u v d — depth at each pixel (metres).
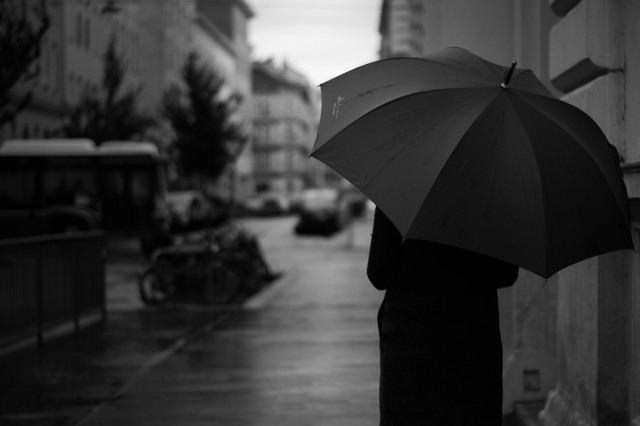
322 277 19.81
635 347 4.62
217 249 15.05
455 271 3.55
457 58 3.62
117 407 6.86
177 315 13.16
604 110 4.84
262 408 6.78
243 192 105.69
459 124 3.27
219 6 104.12
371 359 8.93
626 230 3.46
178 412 6.66
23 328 9.62
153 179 30.09
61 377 8.13
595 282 4.81
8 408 6.86
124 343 10.23
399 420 3.53
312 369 8.38
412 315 3.54
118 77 36.59
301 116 143.12
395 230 3.59
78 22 49.06
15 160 30.06
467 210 3.15
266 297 15.43
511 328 6.47
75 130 34.66
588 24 4.97
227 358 9.05
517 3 6.42
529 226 3.20
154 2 67.12
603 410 4.80
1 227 29.73
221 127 52.94
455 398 3.49
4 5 16.89
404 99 3.38
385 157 3.28
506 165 3.24
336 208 44.50
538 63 6.34
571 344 5.29
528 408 6.08
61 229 29.31
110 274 22.42
